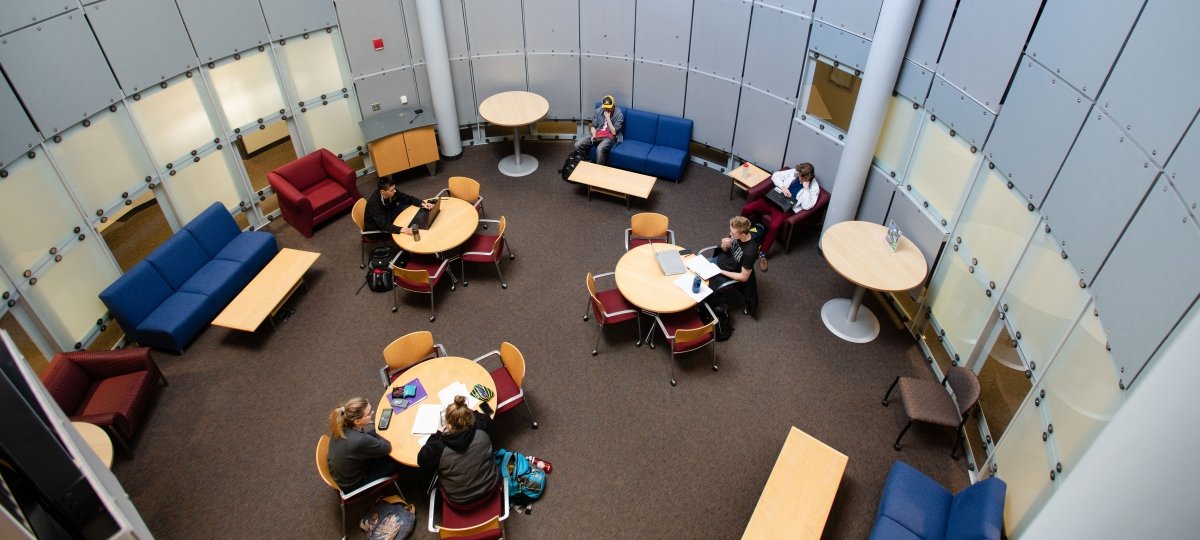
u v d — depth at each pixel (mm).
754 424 5656
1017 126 4656
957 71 5371
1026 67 4535
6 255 5344
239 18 7195
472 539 4371
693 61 8781
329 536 4832
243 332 6621
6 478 1938
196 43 6852
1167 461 1747
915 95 6055
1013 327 4754
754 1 7730
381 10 8422
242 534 4840
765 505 4430
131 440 5504
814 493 4504
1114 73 3621
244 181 7930
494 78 9672
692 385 6031
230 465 5320
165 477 5227
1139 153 3348
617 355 6359
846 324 6652
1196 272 2783
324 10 7957
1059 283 4168
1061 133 4145
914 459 5312
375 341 6535
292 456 5398
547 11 9102
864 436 5520
